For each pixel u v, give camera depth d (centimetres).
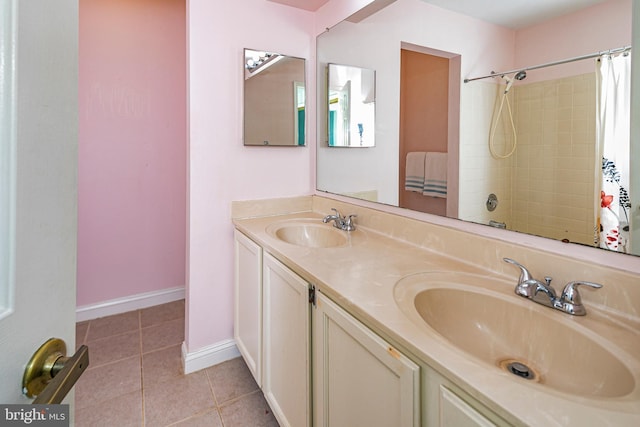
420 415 71
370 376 85
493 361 87
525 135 100
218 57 179
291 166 209
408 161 145
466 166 119
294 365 125
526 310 88
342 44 182
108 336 223
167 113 264
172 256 277
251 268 164
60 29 44
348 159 182
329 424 106
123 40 242
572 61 89
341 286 97
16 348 37
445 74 125
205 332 191
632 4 79
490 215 112
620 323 79
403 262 119
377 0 158
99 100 238
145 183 261
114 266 254
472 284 101
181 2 261
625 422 49
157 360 198
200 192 182
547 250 97
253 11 187
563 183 92
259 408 162
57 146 44
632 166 81
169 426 150
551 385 77
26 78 37
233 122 187
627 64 80
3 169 35
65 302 46
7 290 35
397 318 79
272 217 199
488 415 56
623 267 82
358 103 173
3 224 35
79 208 239
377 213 161
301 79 205
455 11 120
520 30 100
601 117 85
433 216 134
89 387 173
